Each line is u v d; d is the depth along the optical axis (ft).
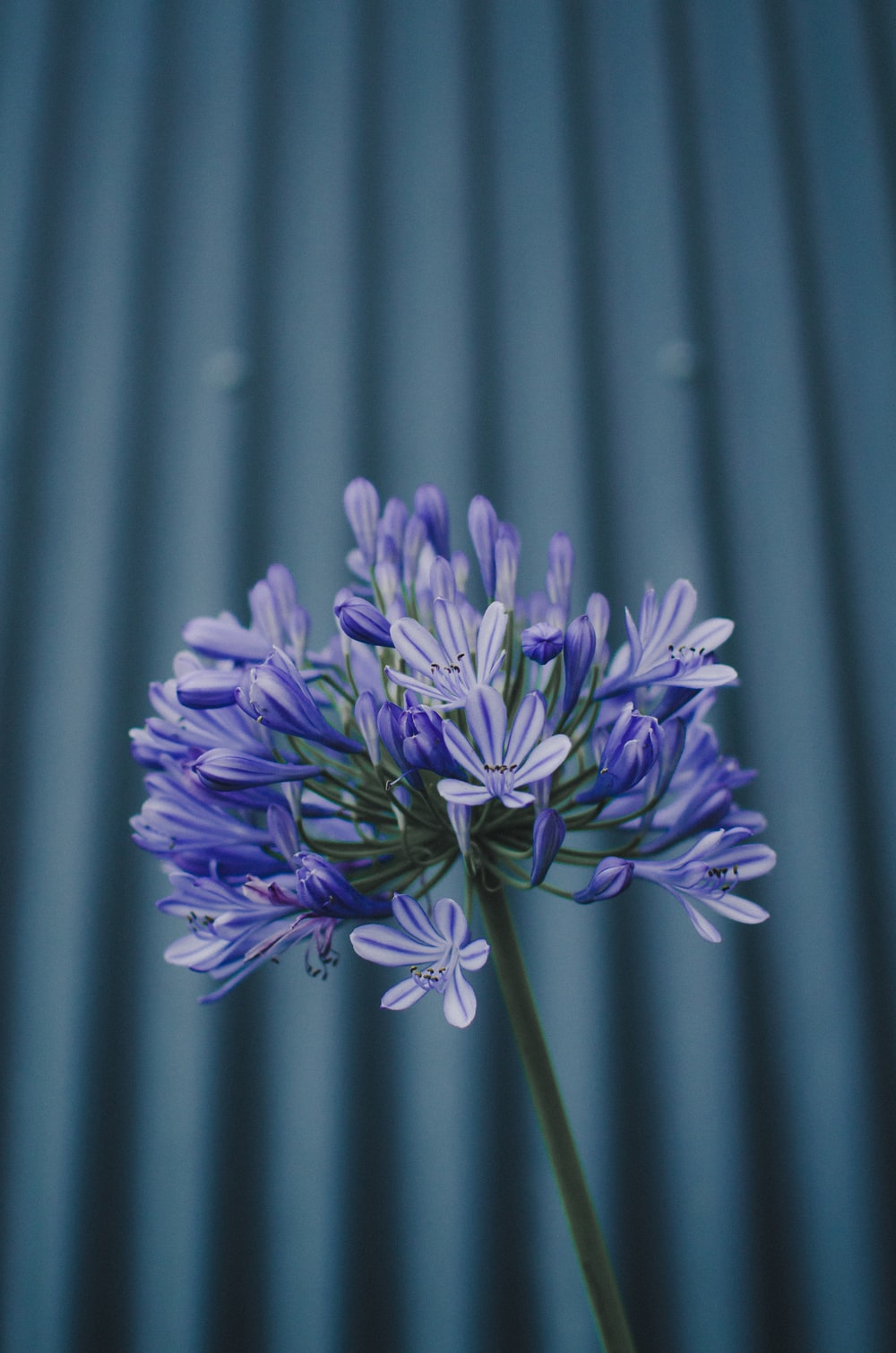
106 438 4.12
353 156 4.24
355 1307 3.84
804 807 4.01
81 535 4.08
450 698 2.58
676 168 4.25
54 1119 3.90
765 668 4.05
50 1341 3.85
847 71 4.33
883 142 4.30
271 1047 3.89
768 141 4.28
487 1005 3.89
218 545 4.08
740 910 2.66
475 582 3.77
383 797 2.69
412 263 4.19
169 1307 3.85
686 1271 3.86
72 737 4.01
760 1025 3.92
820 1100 3.91
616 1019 3.90
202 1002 2.65
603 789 2.59
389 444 4.12
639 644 2.68
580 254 4.20
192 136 4.26
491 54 4.29
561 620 2.71
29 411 4.13
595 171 4.24
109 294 4.18
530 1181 3.85
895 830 4.01
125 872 3.96
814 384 4.18
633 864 2.62
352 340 4.16
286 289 4.18
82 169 4.25
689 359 4.16
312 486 4.10
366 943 2.47
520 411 4.13
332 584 4.07
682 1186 3.88
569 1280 3.83
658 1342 3.84
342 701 2.76
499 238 4.20
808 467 4.14
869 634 4.09
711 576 4.08
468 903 2.51
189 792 2.68
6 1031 3.92
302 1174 3.87
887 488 4.15
